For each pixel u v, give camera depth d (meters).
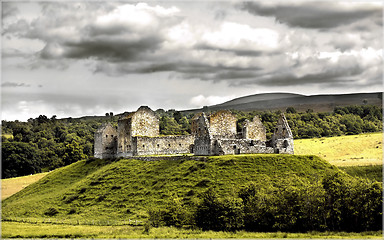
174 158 113.81
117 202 101.75
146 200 98.62
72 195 111.56
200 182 97.69
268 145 123.25
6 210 112.06
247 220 82.31
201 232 79.81
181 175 103.44
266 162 101.06
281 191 84.25
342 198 81.38
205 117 116.00
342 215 80.56
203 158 106.25
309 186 83.25
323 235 75.69
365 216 79.06
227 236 75.69
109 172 120.50
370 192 80.19
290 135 116.44
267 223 81.19
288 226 79.81
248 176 96.75
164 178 105.06
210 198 84.50
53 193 120.56
